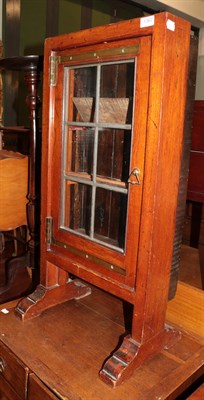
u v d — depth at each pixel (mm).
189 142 1144
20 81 2227
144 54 909
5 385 1170
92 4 2576
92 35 1020
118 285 1062
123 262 1046
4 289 1730
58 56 1149
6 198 1642
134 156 968
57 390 965
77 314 1329
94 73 1093
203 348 1169
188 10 3002
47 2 2281
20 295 1745
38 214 1678
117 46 973
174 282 1267
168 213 997
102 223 1156
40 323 1263
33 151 1597
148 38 897
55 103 1186
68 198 1242
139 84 929
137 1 2736
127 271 1040
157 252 994
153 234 961
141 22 895
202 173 1668
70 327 1248
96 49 1031
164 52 861
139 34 907
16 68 1539
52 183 1249
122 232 1104
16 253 2012
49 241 1292
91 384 989
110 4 2695
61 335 1202
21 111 2264
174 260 1230
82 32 1047
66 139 1197
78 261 1197
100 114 1090
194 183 1708
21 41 2199
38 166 1628
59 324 1264
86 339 1185
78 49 1084
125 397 949
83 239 1165
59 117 1181
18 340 1165
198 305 1258
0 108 2145
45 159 1239
